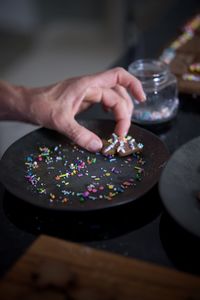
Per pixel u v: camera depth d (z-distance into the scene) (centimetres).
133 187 53
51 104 63
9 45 199
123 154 59
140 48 90
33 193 52
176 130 66
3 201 53
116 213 50
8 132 130
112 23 209
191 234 44
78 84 64
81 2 210
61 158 59
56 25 214
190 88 73
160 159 56
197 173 50
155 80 68
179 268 43
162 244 46
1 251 46
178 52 85
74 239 47
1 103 66
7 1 209
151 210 50
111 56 190
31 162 58
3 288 39
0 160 56
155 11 167
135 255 45
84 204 49
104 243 46
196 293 38
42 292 38
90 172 56
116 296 38
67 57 189
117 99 65
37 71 179
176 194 47
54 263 40
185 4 110
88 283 39
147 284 39
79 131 60
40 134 63
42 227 49
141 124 68
